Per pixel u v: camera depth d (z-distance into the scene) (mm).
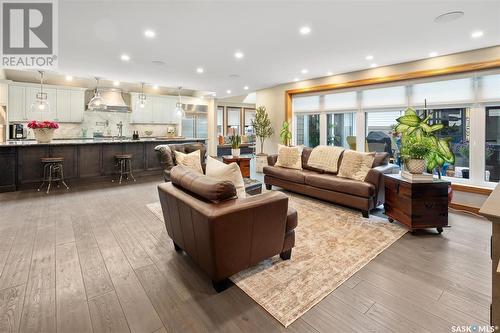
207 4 2625
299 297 1911
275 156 5504
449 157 3305
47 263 2354
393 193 3334
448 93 4348
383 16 2861
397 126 3465
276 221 2189
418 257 2508
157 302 1851
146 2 2596
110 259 2443
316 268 2303
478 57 3896
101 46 3818
